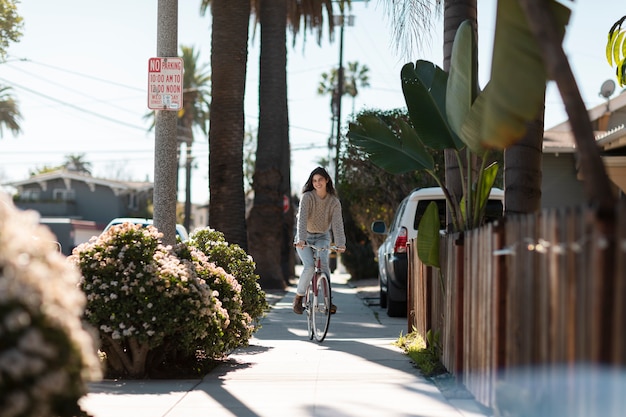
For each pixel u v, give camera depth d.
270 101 24.09
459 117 7.56
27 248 4.18
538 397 4.89
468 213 8.16
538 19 4.41
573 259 4.25
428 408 6.76
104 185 68.69
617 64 11.27
